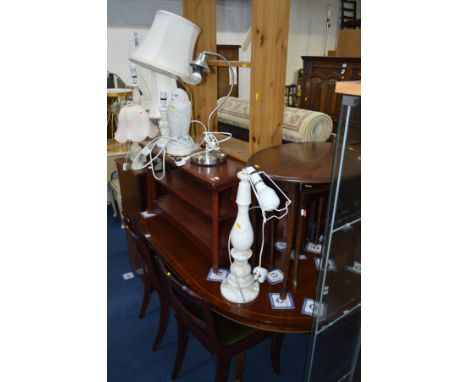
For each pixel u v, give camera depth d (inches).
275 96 55.1
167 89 65.1
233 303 47.8
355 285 37.2
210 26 66.4
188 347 69.8
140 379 62.7
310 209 57.4
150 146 63.6
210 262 57.2
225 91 143.6
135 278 92.0
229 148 66.0
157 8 142.2
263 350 69.7
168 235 65.7
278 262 56.2
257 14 48.3
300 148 52.5
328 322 39.2
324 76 147.0
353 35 134.7
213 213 50.1
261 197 39.4
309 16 201.9
